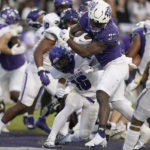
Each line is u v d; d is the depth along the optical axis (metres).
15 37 22.97
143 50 22.12
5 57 23.42
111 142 20.73
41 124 22.03
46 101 22.12
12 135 21.80
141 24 22.45
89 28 18.25
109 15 17.70
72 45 17.77
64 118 18.44
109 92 17.98
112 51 18.27
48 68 20.53
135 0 38.75
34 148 18.14
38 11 22.41
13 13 22.70
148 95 17.02
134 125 17.48
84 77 18.59
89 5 17.97
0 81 23.89
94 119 19.05
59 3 21.30
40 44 19.55
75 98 18.58
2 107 22.27
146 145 20.22
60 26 20.52
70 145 19.53
